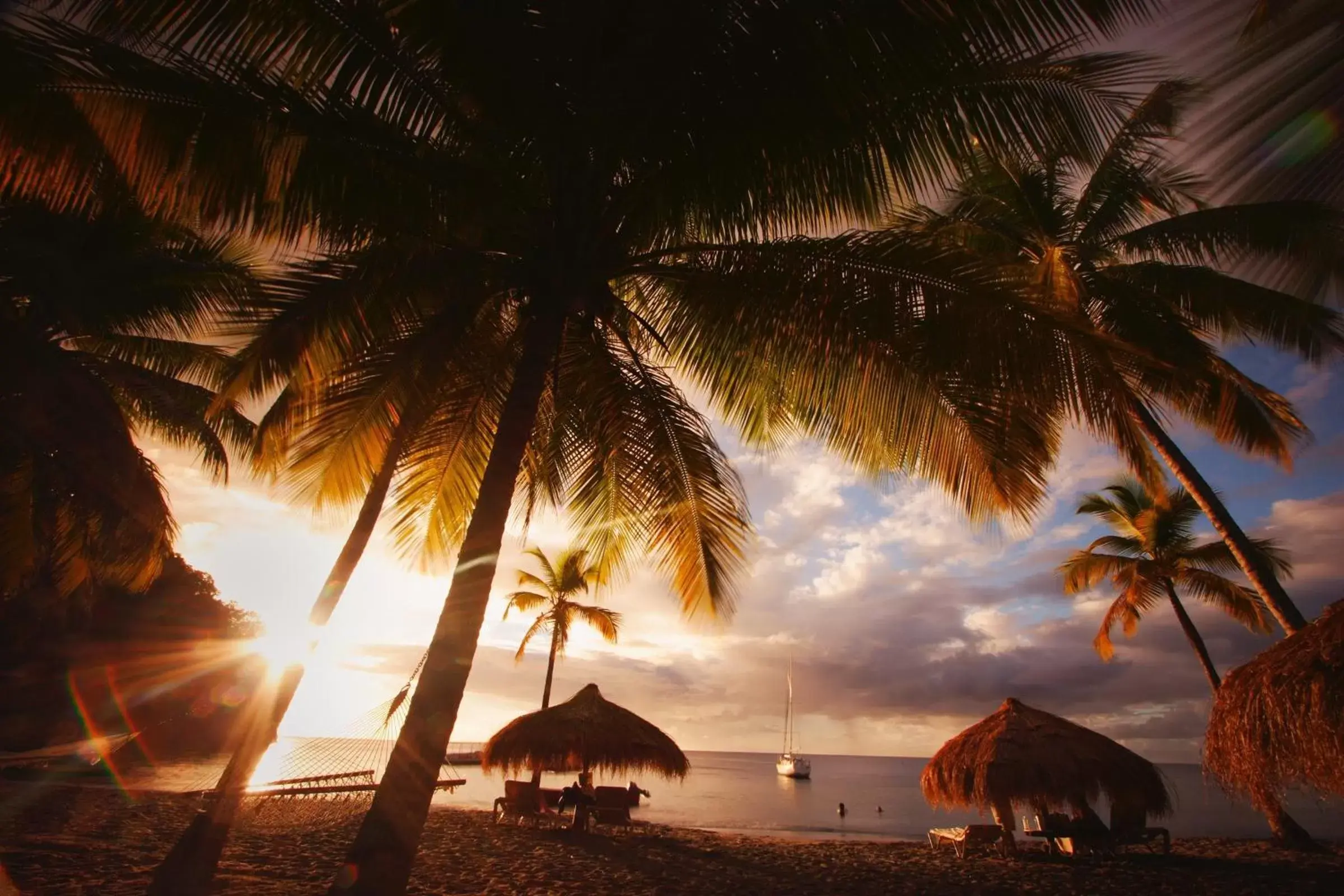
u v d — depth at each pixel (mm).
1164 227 13352
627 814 15086
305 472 7703
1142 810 13383
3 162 4512
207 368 16188
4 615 23016
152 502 14930
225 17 4660
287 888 8016
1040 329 5230
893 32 4457
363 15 5000
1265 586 12602
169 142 4797
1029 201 14250
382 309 6004
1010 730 14000
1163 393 11695
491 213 5754
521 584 29094
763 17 4715
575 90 5391
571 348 7809
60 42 4301
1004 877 11359
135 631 33938
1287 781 4359
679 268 6117
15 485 13734
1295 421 12359
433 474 8555
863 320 5672
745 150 5328
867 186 5578
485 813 17906
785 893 9766
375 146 5250
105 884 7438
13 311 12312
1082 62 4758
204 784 19750
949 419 6168
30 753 26375
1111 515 22047
